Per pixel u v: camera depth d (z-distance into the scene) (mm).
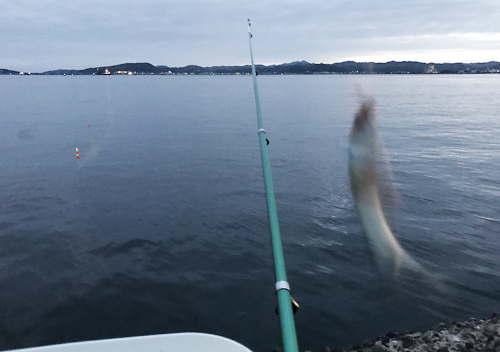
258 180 15305
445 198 12438
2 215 11461
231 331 6059
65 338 5969
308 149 21734
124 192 13742
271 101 61219
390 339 5438
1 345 5816
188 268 8117
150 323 6301
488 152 20531
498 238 9359
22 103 59375
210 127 31484
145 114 42531
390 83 165375
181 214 11383
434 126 31344
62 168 17547
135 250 9023
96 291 7270
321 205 11969
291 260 8320
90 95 81625
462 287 7133
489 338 5250
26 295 7164
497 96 79375
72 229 10328
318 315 6301
